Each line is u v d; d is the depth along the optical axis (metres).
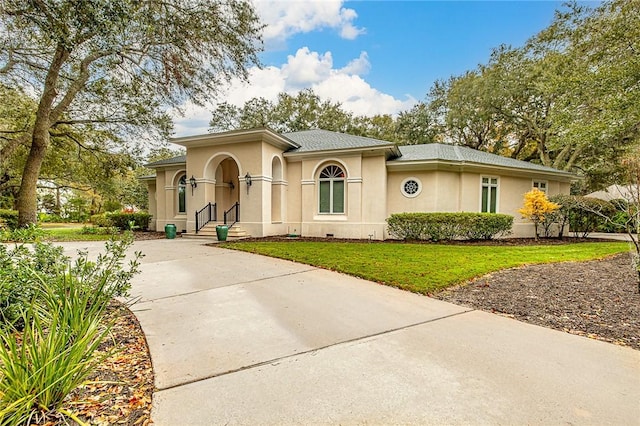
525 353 3.33
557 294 5.47
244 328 4.09
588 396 2.56
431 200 14.39
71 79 14.02
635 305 4.85
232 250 10.55
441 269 7.19
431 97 30.42
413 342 3.63
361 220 14.30
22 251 4.16
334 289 5.90
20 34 8.98
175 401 2.54
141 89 14.20
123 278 4.55
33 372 2.26
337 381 2.82
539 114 23.53
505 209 15.75
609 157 20.34
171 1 10.46
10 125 17.06
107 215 20.11
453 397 2.55
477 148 29.31
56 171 23.78
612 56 13.52
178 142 15.20
